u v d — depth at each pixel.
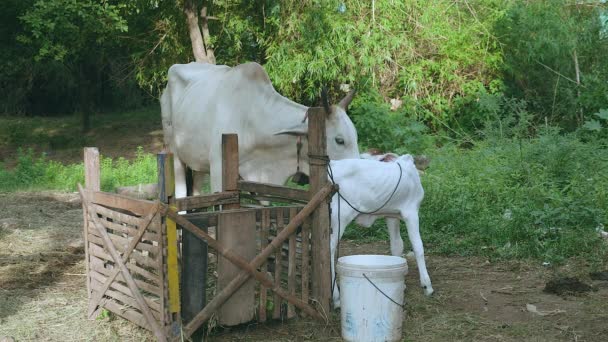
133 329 4.61
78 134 20.50
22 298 5.31
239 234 4.41
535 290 5.48
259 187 4.95
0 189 11.65
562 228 6.72
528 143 9.60
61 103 26.03
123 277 4.50
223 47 14.79
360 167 4.94
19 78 23.47
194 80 7.02
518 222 6.75
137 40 14.87
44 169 12.98
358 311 4.30
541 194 7.56
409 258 6.61
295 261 4.64
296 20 12.72
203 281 4.26
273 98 6.10
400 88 13.57
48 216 8.99
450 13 13.72
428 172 8.73
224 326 4.50
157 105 25.06
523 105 11.55
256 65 6.16
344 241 7.34
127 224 4.47
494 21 13.57
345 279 4.34
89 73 20.48
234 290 4.36
